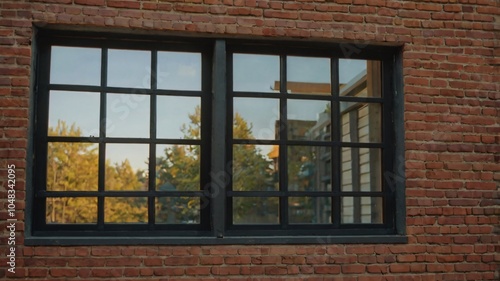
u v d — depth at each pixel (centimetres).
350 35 482
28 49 438
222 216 459
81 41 463
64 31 456
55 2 443
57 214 450
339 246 469
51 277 429
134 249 442
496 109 500
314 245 466
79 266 433
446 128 491
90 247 436
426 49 495
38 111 453
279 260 459
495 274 487
